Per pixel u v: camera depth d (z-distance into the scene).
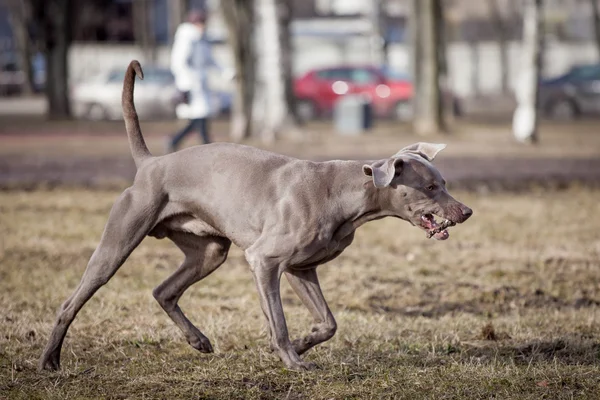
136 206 5.63
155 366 5.69
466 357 5.98
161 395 5.08
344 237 5.66
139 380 5.35
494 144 22.45
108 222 5.64
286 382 5.30
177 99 14.41
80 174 15.65
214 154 5.68
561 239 10.50
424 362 5.80
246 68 23.41
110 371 5.59
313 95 33.41
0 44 51.31
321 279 8.50
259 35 28.44
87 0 48.34
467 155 19.75
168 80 31.34
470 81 48.47
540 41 22.53
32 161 17.81
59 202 12.46
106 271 5.60
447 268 9.05
